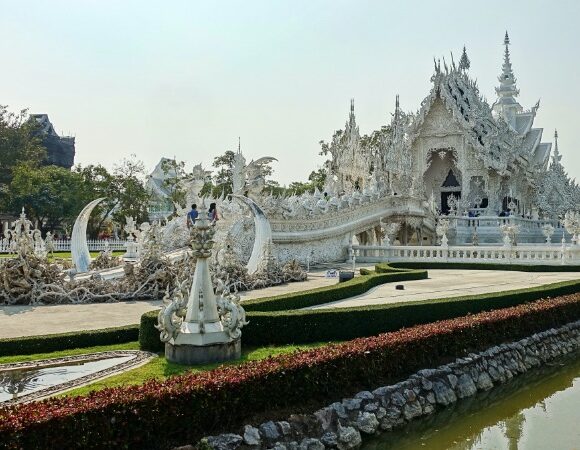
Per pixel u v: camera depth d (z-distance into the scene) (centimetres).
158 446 776
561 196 6531
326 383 1038
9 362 1066
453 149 5691
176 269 1966
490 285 2341
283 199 3128
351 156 4822
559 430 1147
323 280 2491
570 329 1919
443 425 1187
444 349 1362
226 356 1079
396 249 3544
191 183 3059
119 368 1021
